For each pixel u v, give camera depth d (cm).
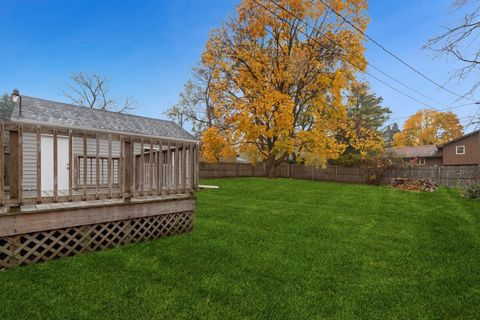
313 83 1641
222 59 1661
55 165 354
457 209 791
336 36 1577
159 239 463
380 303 271
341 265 369
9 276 308
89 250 393
